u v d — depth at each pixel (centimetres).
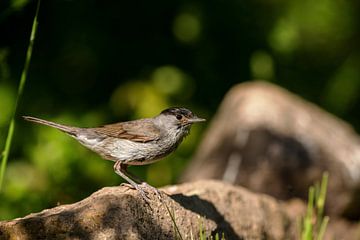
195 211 925
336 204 1370
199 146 1609
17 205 1325
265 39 1727
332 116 1730
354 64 1950
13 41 1609
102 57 1670
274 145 1425
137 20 1689
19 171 1409
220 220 967
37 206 1337
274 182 1381
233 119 1509
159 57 1694
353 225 1378
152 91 1627
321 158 1412
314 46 1966
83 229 775
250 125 1465
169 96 1648
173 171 1595
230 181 1395
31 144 1465
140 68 1684
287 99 1571
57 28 1633
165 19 1700
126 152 966
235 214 1005
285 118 1488
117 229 789
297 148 1426
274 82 1825
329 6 1875
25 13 1602
